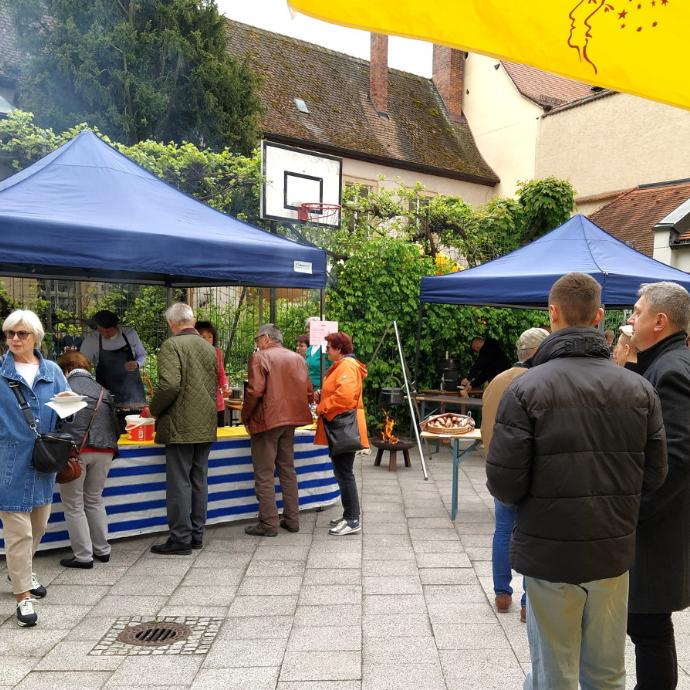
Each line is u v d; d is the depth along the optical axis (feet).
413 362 33.06
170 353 15.51
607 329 39.01
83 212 15.88
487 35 5.64
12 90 47.70
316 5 5.35
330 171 32.24
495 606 13.03
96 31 44.93
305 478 19.63
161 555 15.90
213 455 17.92
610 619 7.27
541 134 68.59
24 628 11.94
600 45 5.96
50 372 12.60
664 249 46.39
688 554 8.17
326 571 14.96
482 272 26.04
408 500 21.52
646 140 59.82
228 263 17.03
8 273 20.44
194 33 47.98
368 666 10.61
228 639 11.59
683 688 9.97
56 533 15.74
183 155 31.58
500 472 7.06
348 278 31.58
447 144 72.69
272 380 16.99
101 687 9.97
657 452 7.27
